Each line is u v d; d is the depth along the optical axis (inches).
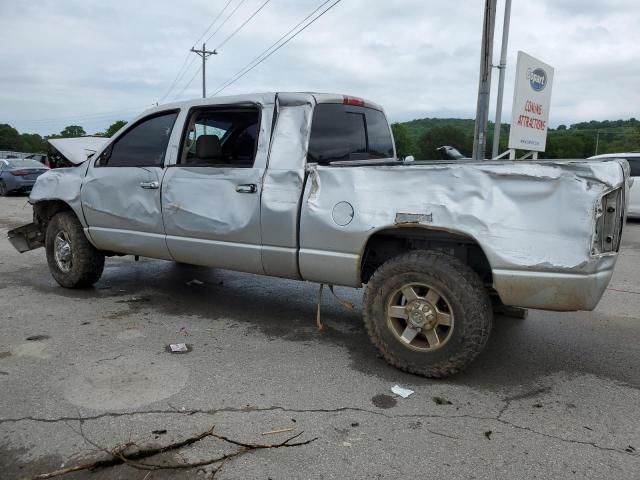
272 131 169.0
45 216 243.8
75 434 112.1
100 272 229.8
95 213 211.3
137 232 200.4
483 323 136.0
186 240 185.5
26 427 114.6
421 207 139.0
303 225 157.8
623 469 104.1
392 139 221.8
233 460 104.3
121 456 104.3
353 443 111.3
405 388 138.4
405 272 142.7
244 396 131.3
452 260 139.7
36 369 144.6
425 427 118.7
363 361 156.3
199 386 136.3
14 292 226.7
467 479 100.0
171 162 189.8
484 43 397.7
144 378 140.2
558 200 126.2
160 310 203.5
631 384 144.6
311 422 119.5
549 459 107.2
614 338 182.5
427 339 142.5
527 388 140.8
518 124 420.5
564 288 125.8
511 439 114.5
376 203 145.8
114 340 168.7
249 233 169.2
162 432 113.5
